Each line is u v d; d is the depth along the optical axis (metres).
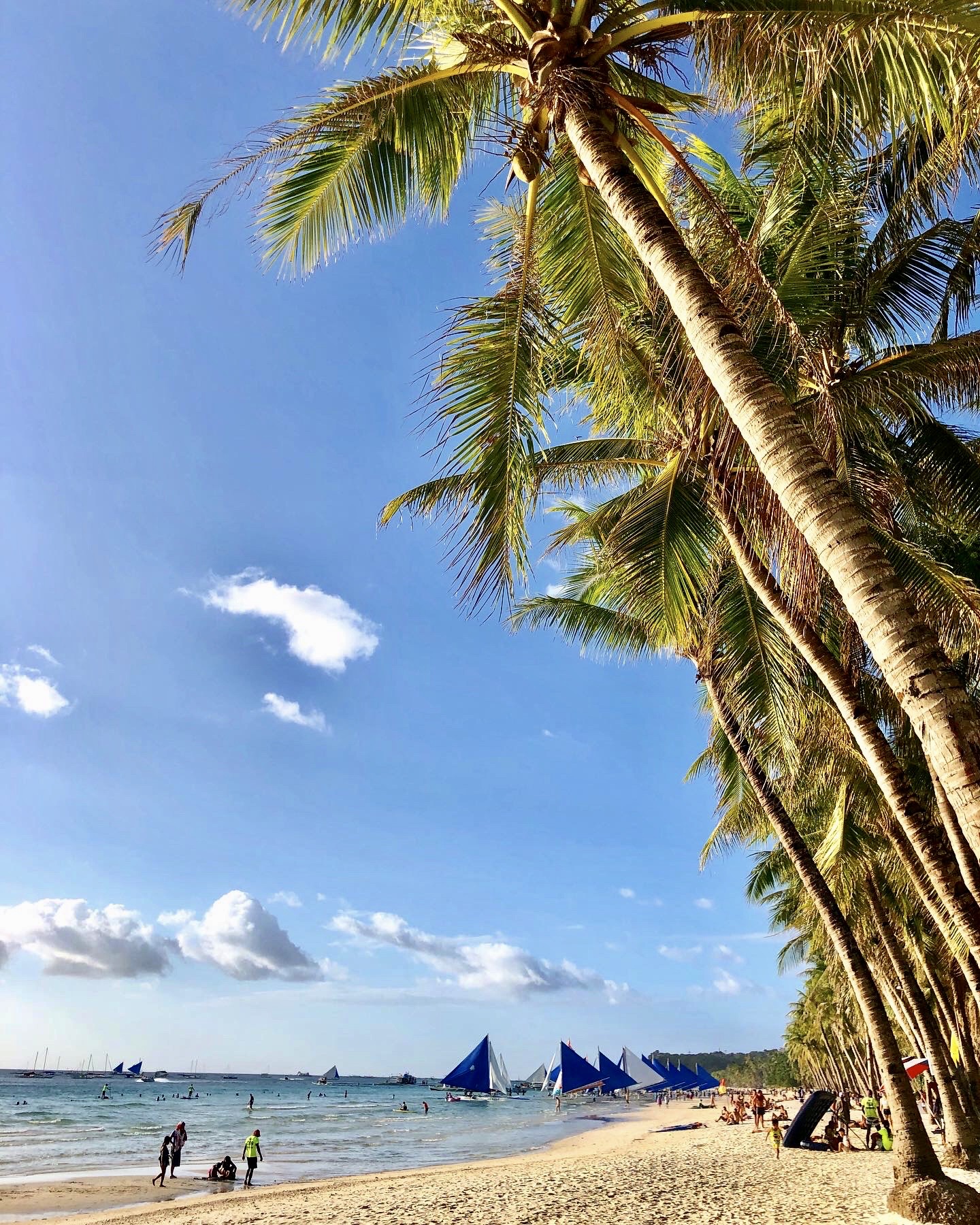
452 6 5.92
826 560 3.64
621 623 13.73
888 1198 8.88
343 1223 11.34
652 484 8.88
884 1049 9.62
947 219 8.63
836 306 8.77
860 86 4.75
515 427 5.81
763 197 8.95
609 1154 25.45
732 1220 10.12
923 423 10.20
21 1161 29.12
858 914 17.16
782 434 3.92
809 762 11.81
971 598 7.95
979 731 3.12
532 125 5.41
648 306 6.83
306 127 5.66
